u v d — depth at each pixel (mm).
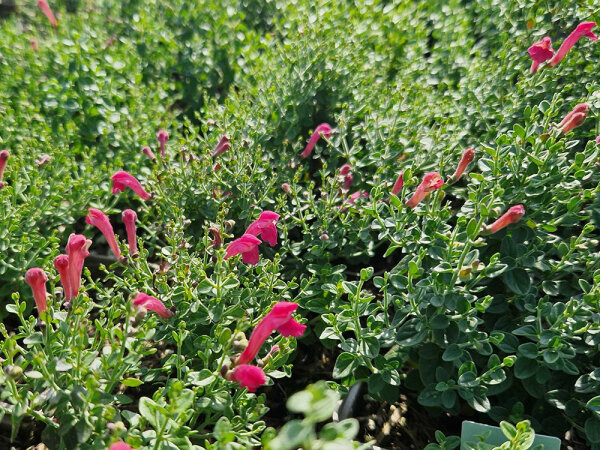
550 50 246
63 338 176
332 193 235
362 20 367
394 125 269
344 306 188
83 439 151
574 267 198
